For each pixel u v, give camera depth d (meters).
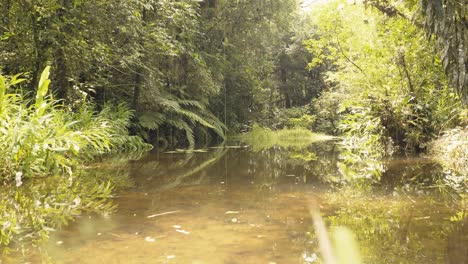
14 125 3.21
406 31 5.19
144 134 8.12
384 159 4.71
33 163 3.24
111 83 7.49
